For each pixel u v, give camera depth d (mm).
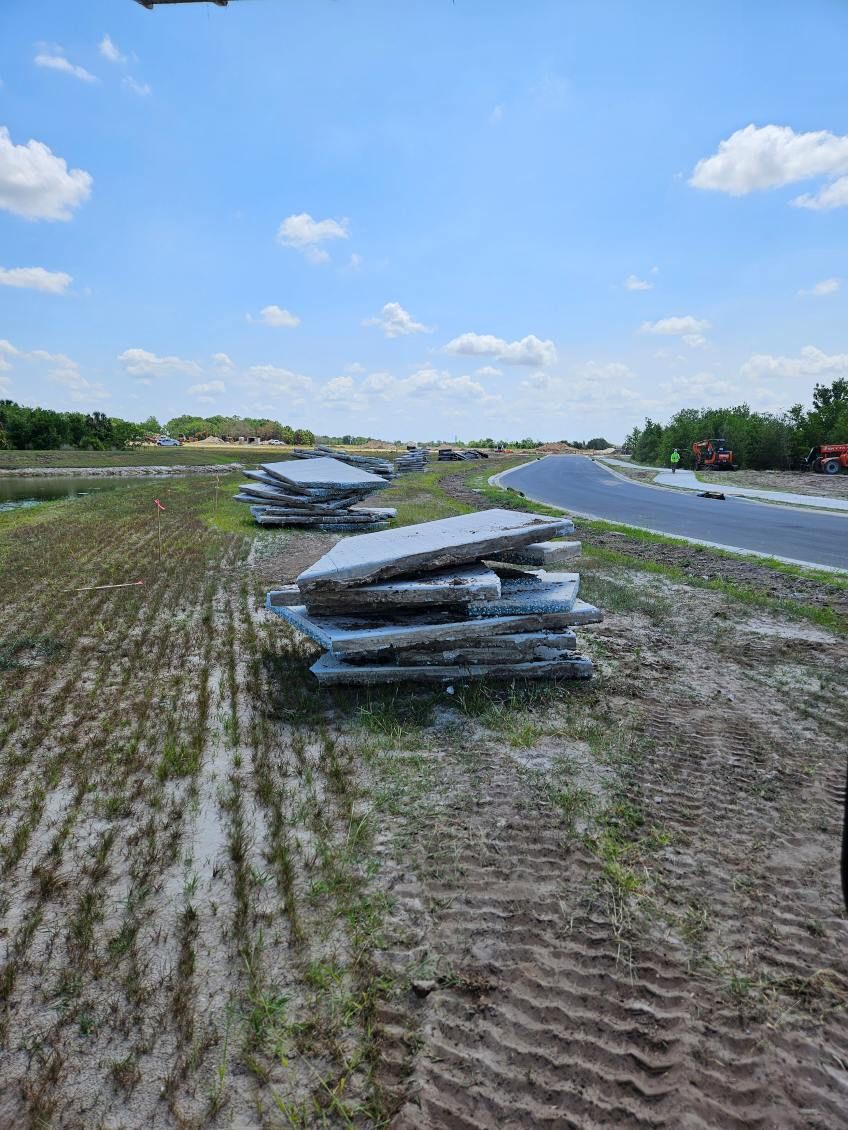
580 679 5641
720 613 7965
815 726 4824
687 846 3377
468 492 26844
